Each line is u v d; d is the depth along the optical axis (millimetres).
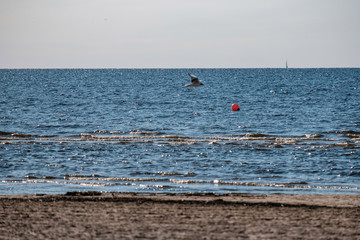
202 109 139625
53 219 26359
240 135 88312
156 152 65250
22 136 84750
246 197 37156
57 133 90125
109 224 25156
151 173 52656
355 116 119062
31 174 51656
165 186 45812
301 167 55812
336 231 24250
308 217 27891
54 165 56531
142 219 26594
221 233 23469
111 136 86000
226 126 101375
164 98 180750
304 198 36781
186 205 31734
